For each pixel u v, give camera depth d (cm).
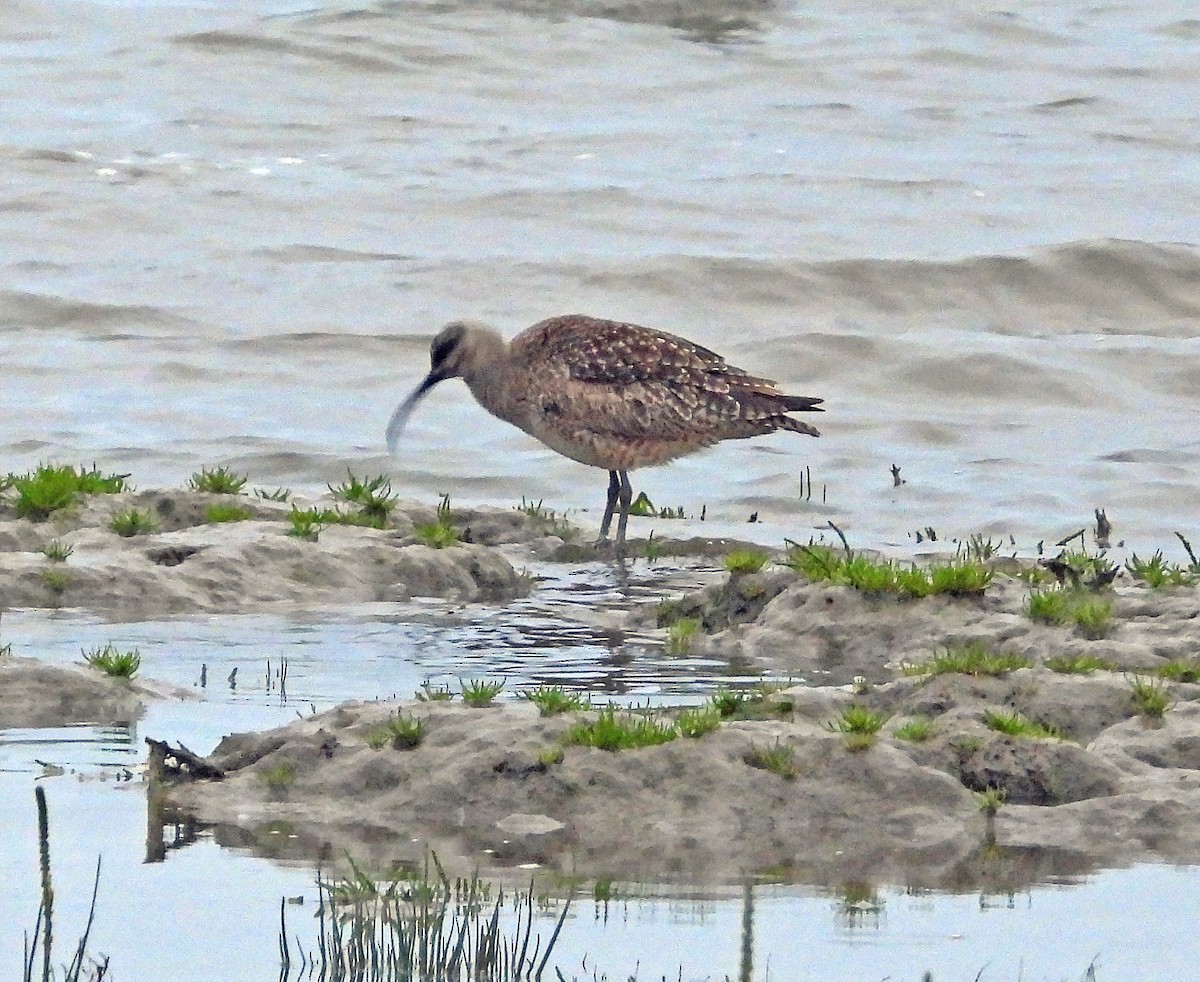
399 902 908
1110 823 1022
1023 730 1084
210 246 3198
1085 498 2064
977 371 2598
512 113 4212
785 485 2120
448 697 1155
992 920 902
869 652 1370
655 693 1253
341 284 3002
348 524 1719
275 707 1225
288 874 949
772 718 1143
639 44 4631
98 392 2473
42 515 1683
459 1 4741
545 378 1822
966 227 3419
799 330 2873
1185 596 1403
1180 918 904
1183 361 2644
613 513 1889
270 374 2584
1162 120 4225
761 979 831
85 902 911
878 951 863
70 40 4669
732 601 1494
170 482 2084
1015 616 1362
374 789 1052
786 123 4169
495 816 1027
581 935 879
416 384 2567
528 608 1566
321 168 3722
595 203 3497
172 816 1027
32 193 3431
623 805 1026
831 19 4872
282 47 4522
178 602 1525
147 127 3981
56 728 1174
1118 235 3375
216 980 829
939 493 2081
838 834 1011
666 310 2950
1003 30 4850
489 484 2125
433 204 3481
